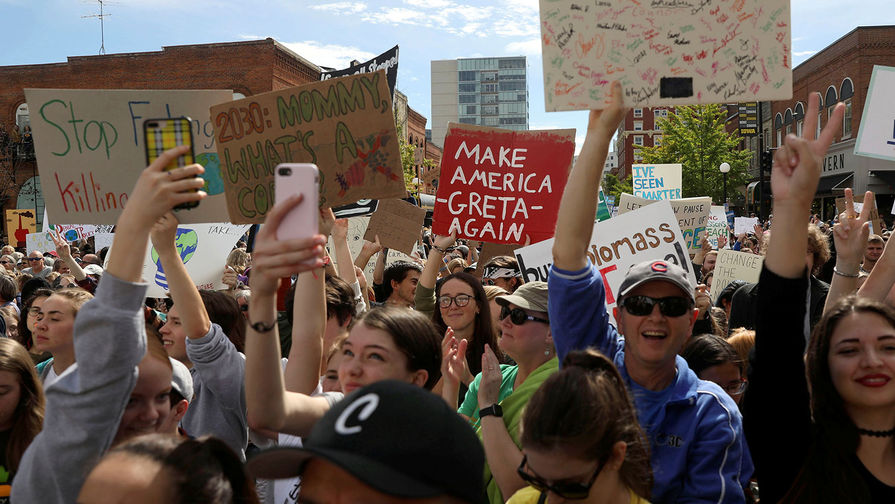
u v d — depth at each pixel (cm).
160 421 227
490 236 551
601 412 200
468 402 333
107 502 154
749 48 271
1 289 683
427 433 134
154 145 203
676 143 4450
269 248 179
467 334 433
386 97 333
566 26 276
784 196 223
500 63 19388
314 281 283
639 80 275
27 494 196
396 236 652
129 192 343
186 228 645
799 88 4503
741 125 4516
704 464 253
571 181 273
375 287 766
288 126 337
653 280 267
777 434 229
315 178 181
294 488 284
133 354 186
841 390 227
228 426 315
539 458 202
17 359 266
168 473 158
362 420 135
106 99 340
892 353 222
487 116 19400
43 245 1364
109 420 190
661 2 274
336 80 335
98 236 1331
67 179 342
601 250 498
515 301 318
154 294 610
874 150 443
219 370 296
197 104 342
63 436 189
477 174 553
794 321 224
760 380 230
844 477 224
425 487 130
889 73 441
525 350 318
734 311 585
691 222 848
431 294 543
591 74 275
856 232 334
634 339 269
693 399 263
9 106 3606
